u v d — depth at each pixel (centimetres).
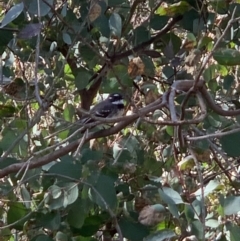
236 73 770
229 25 516
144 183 673
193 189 605
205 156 625
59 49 749
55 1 673
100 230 634
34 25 566
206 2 686
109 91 705
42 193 618
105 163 641
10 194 620
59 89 764
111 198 543
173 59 674
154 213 532
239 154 612
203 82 537
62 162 550
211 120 632
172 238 580
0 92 702
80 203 572
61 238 573
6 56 748
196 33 671
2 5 742
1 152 651
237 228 523
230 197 517
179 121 494
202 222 511
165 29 735
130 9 726
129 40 729
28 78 789
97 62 726
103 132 597
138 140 709
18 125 668
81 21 702
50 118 800
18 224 610
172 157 673
